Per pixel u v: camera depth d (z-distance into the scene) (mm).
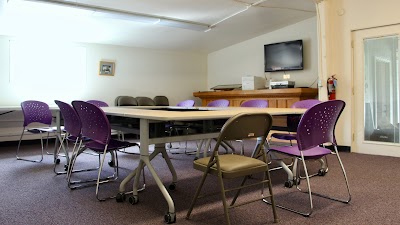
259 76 6652
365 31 4406
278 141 4656
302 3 4934
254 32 6391
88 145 2582
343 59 4566
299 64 5852
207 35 6328
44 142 5590
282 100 5508
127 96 6238
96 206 2277
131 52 6594
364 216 2051
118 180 3021
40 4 4082
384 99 4320
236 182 2910
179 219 2023
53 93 5711
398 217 2027
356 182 2854
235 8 4969
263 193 2543
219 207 2246
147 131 2186
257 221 1984
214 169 1795
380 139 4375
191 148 5023
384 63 4297
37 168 3562
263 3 4859
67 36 5578
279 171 3320
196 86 7734
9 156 4324
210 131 2430
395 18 4117
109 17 4777
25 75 5418
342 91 4590
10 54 5262
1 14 4422
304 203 2322
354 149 4555
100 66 6176
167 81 7191
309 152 2283
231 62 7285
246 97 6082
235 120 1664
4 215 2096
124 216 2080
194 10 4914
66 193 2596
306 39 5859
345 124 4582
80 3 4242
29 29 5086
